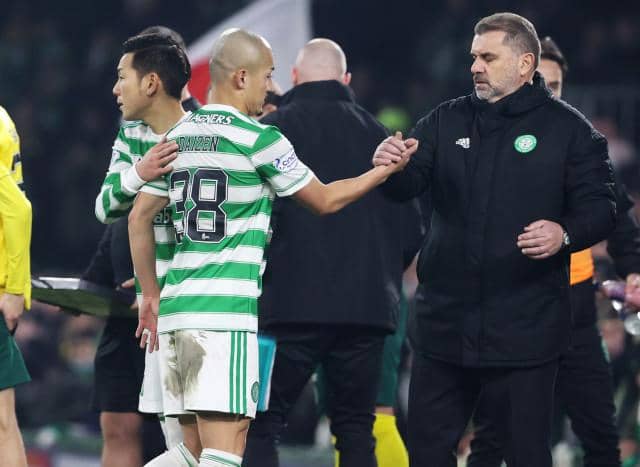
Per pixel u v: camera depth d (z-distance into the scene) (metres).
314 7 59.28
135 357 22.09
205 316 16.69
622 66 53.78
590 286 21.80
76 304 21.38
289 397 20.30
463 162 17.84
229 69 17.25
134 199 17.61
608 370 21.95
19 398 39.50
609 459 22.22
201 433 17.00
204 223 16.81
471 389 18.50
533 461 17.58
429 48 56.56
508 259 17.52
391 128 51.91
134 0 60.06
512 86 17.67
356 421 20.69
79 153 56.72
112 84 59.00
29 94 58.94
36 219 56.31
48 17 61.59
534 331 17.56
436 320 18.11
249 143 16.75
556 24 55.16
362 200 20.36
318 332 20.06
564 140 17.50
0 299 19.75
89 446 32.28
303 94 20.73
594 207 17.30
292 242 19.98
